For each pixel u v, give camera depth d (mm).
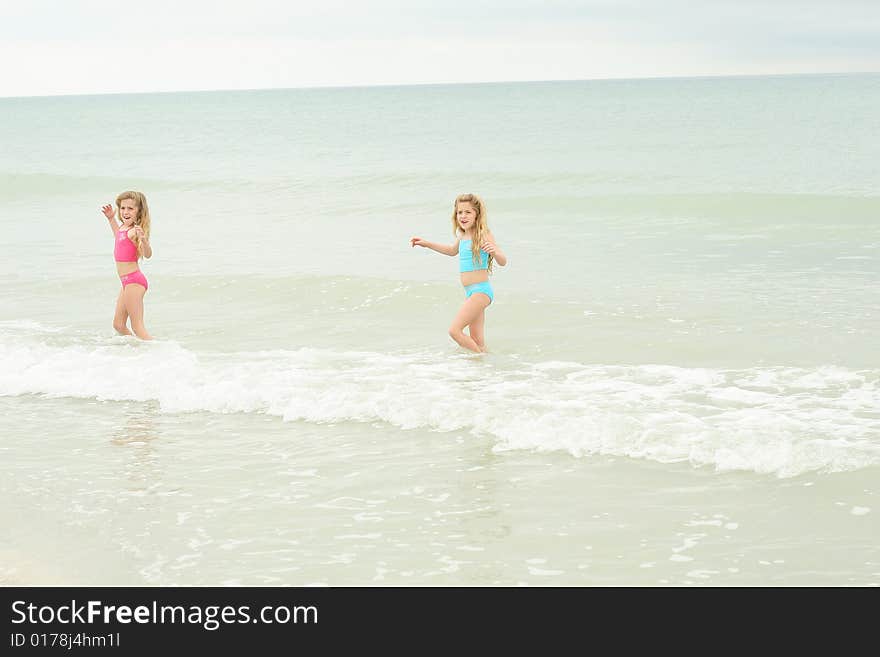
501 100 106875
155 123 77312
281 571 5004
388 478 6262
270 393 8094
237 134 58500
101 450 6965
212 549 5270
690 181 26281
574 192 24219
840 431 6832
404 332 10711
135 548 5301
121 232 10477
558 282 13094
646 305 11500
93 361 9289
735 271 13547
